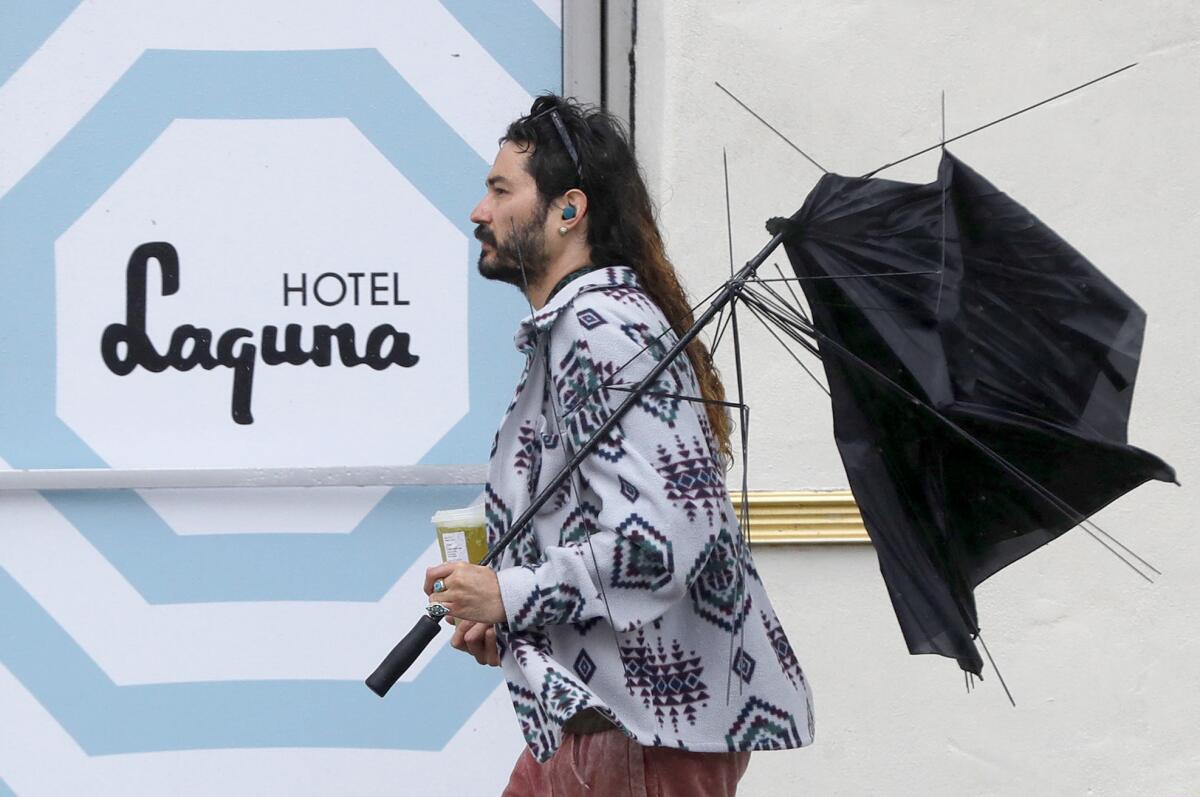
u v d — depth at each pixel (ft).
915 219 25.30
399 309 40.52
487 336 40.57
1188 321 40.09
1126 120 39.91
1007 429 24.54
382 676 25.38
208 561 40.45
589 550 24.06
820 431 40.37
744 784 40.81
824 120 40.06
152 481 39.88
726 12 39.86
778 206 40.22
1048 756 40.63
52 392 40.29
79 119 40.16
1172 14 39.65
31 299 40.22
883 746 40.65
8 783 40.52
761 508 40.06
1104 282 24.36
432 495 40.52
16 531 40.22
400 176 40.52
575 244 26.71
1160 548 40.32
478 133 40.52
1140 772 40.57
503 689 40.70
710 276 40.22
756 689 25.48
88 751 40.55
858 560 40.37
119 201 40.24
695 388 26.03
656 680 25.20
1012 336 24.85
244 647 40.55
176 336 40.37
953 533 25.68
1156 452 40.29
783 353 40.22
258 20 40.19
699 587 25.48
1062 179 40.06
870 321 25.26
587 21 39.96
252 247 40.37
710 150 40.09
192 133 40.27
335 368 40.50
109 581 40.37
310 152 40.40
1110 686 40.52
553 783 26.45
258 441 40.47
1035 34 39.78
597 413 24.62
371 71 40.32
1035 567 40.52
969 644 25.54
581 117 26.94
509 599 24.26
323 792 40.81
